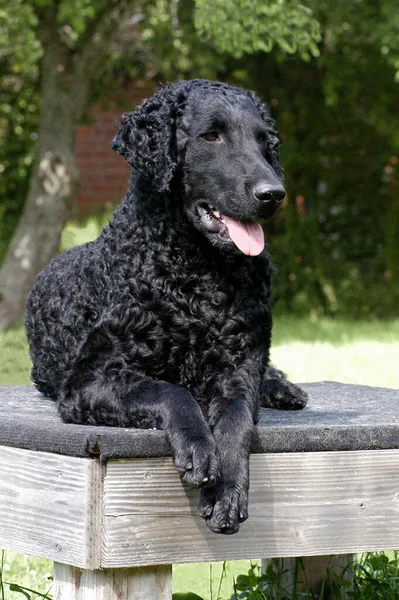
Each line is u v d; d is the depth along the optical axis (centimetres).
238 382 440
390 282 1798
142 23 1577
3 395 574
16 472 396
